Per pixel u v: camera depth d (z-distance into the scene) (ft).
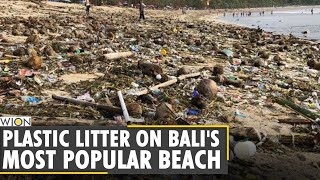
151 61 55.16
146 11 263.29
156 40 76.95
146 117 31.58
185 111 34.27
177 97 37.88
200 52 70.38
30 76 42.09
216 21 236.02
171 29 120.88
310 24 220.23
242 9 465.06
